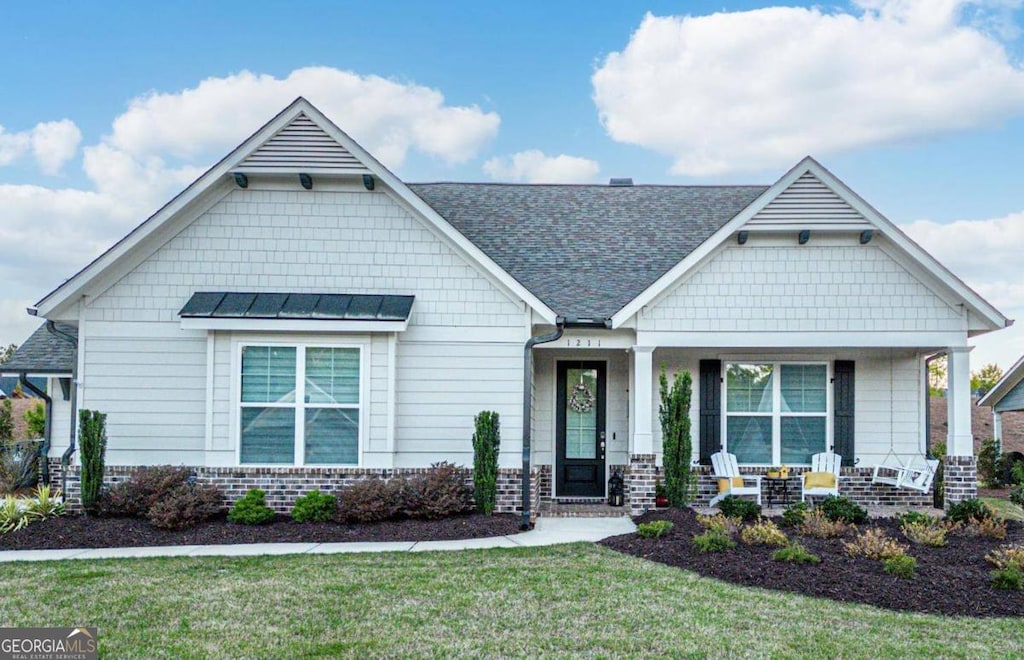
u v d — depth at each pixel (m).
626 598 7.84
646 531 10.86
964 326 13.41
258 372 12.82
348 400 12.86
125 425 12.73
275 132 12.81
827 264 13.53
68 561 9.67
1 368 15.76
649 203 17.38
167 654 6.20
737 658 6.20
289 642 6.47
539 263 15.05
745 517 12.23
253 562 9.53
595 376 15.24
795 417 14.66
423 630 6.80
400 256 13.19
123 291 12.91
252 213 13.12
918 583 8.42
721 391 14.72
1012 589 8.22
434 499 12.16
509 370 13.11
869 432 14.66
